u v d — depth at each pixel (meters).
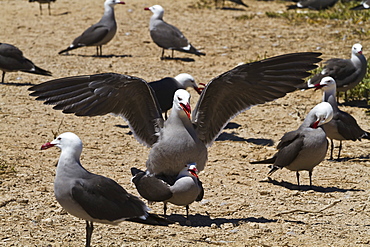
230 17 30.25
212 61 23.69
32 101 18.97
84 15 30.97
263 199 12.55
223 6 32.12
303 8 31.53
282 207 12.13
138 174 11.39
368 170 14.39
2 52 20.52
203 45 25.67
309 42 25.64
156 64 23.31
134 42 26.69
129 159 14.68
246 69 10.70
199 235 10.68
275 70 10.72
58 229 10.70
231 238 10.57
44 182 12.90
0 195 12.00
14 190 12.32
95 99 10.88
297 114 18.50
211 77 21.55
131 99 11.23
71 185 9.25
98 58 24.20
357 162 14.98
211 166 14.50
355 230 11.01
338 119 14.95
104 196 9.31
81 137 16.14
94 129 16.89
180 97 10.79
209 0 33.78
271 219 11.53
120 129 17.05
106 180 9.48
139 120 11.48
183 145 10.87
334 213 11.88
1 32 27.72
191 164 10.80
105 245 10.05
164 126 11.15
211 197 12.59
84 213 9.37
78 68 22.53
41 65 22.83
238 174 14.01
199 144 11.05
